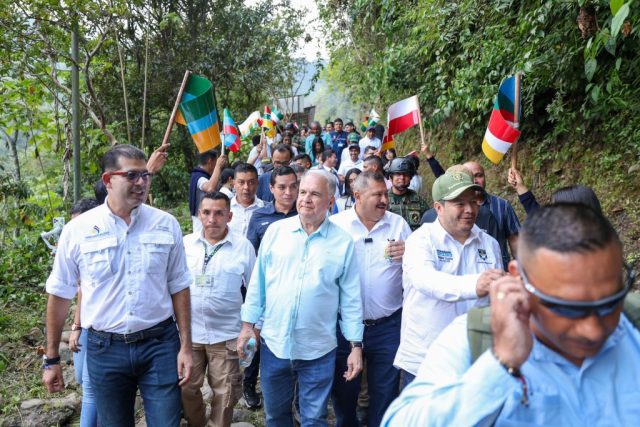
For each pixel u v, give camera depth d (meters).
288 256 3.28
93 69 10.07
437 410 1.33
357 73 14.82
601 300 1.18
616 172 6.12
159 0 13.81
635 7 4.34
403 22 9.99
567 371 1.36
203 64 14.73
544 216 1.27
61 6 6.87
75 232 3.01
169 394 3.09
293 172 4.58
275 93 18.89
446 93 8.62
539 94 7.22
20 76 7.42
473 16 7.76
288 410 3.42
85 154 8.91
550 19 6.21
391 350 3.55
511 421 1.34
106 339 3.02
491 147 4.15
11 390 4.62
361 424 4.24
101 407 3.08
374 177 3.56
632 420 1.33
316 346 3.25
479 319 1.46
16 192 7.39
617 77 5.27
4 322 5.66
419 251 2.91
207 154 6.05
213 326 3.84
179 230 3.24
